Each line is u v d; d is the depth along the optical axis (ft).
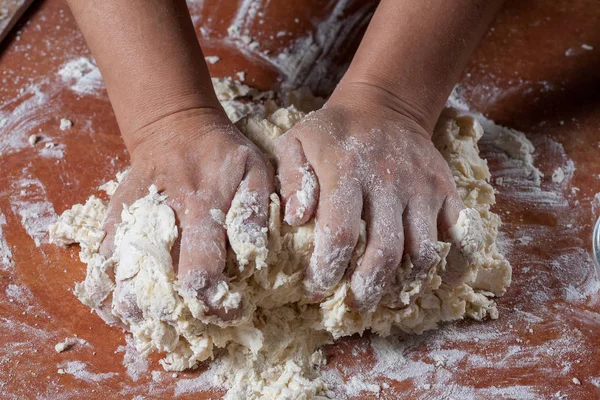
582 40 2.52
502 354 1.90
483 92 2.38
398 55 1.93
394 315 1.84
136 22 1.89
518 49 2.49
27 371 1.85
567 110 2.34
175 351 1.82
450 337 1.93
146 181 1.81
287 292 1.82
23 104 2.31
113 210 1.81
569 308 1.98
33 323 1.92
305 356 1.87
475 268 1.85
